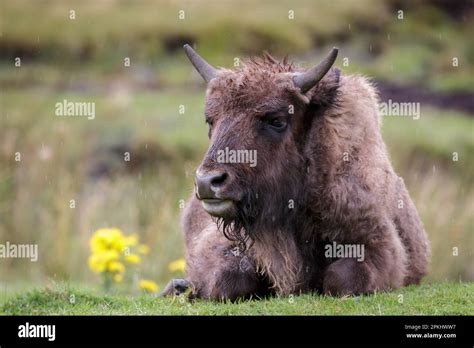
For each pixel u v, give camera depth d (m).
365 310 28.53
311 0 137.88
